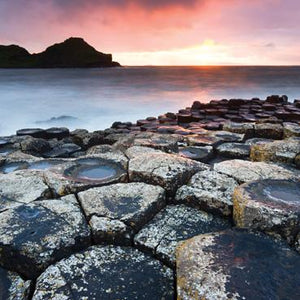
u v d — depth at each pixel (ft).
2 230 8.55
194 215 10.12
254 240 7.90
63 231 8.60
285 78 272.51
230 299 6.01
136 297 6.97
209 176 11.68
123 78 315.99
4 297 7.04
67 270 7.60
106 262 7.99
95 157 14.34
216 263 7.01
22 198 10.71
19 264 7.91
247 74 375.86
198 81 244.63
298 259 7.18
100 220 9.08
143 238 8.82
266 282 6.45
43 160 16.84
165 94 151.74
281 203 8.86
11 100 134.62
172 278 7.55
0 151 22.02
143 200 10.16
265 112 41.60
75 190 11.29
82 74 435.94
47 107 112.98
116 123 39.22
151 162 12.42
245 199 9.12
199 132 26.07
